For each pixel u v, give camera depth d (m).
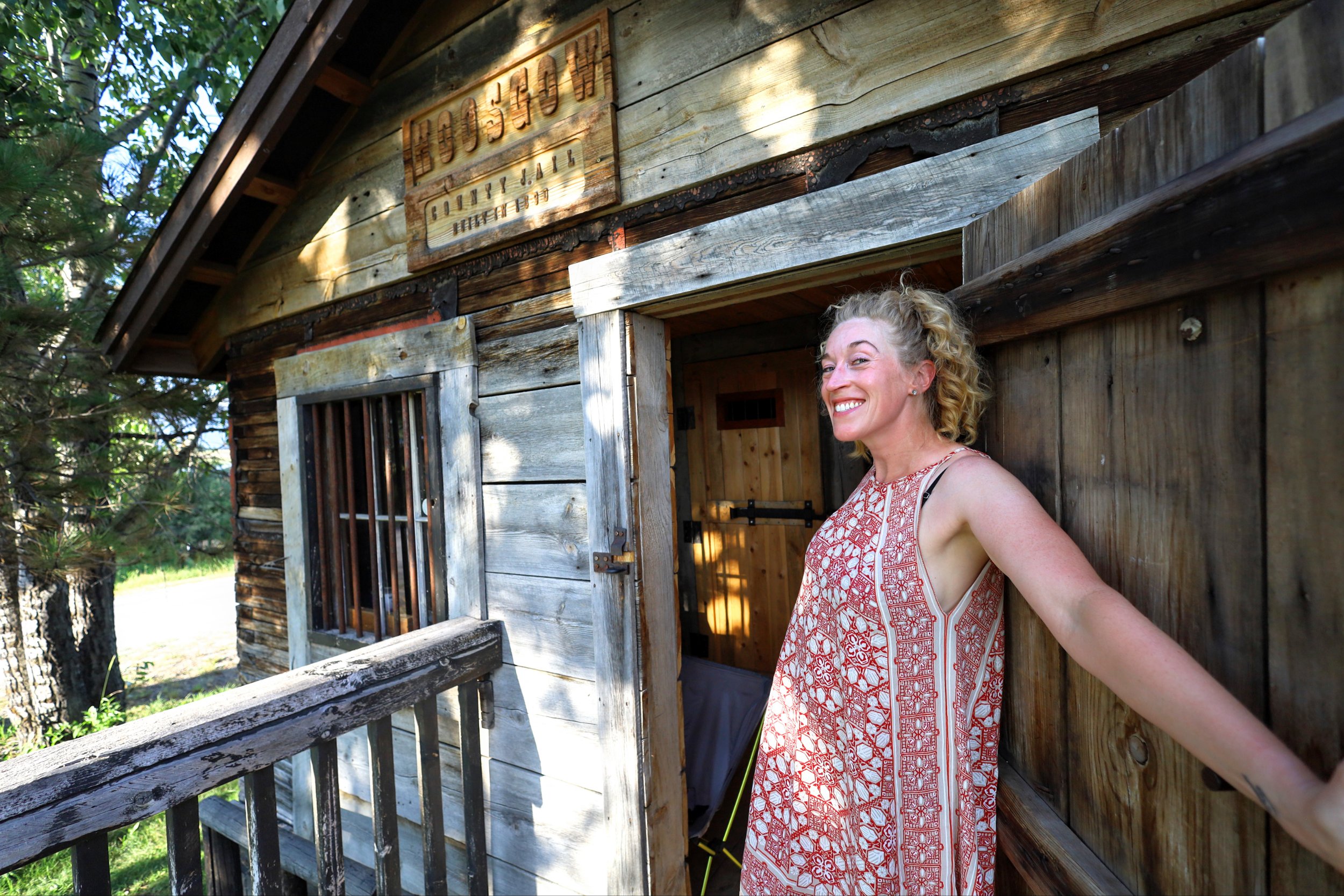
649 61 1.89
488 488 2.39
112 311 3.46
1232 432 0.66
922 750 1.03
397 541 2.71
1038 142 1.26
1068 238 0.87
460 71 2.34
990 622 1.07
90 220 3.74
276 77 2.40
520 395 2.28
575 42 2.03
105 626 5.42
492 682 2.37
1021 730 1.09
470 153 2.32
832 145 1.60
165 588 12.51
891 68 1.49
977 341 1.15
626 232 1.98
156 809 1.40
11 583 5.02
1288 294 0.60
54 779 1.26
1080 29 1.25
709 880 2.67
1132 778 0.81
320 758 1.77
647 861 1.98
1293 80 0.57
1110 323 0.84
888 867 1.07
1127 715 0.82
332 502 2.92
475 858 2.26
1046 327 0.95
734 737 2.60
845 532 1.15
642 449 2.00
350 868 2.52
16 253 3.55
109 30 5.31
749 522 3.40
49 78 5.10
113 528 4.18
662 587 2.06
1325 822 0.50
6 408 3.67
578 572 2.13
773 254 1.62
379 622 2.74
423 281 2.59
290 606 3.09
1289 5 1.07
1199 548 0.71
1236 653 0.66
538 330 2.22
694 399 3.56
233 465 3.70
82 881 1.33
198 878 1.50
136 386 4.26
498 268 2.33
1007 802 1.08
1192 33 1.15
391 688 1.94
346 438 2.85
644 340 2.03
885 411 1.09
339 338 2.95
